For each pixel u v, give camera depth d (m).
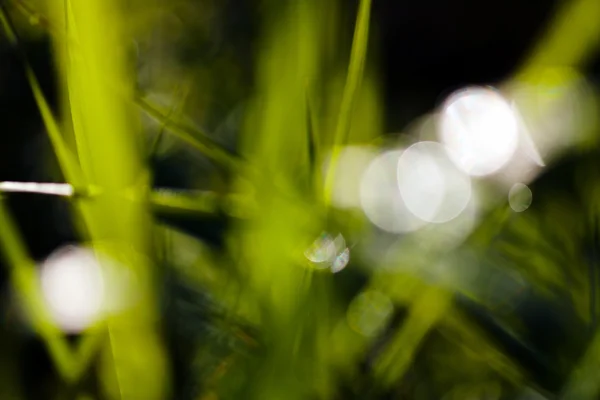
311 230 0.16
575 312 0.17
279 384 0.15
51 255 0.18
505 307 0.17
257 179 0.16
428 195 0.20
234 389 0.16
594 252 0.17
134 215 0.16
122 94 0.16
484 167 0.21
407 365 0.16
